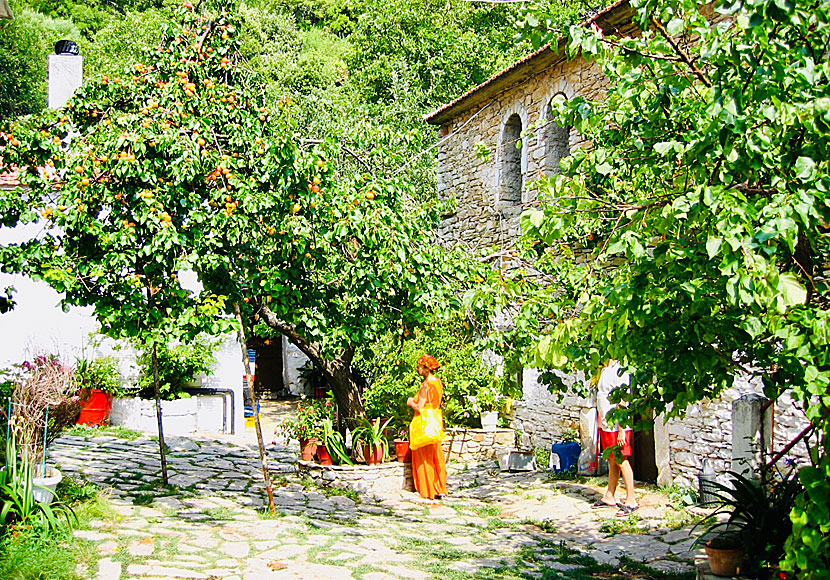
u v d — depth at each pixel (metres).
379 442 9.98
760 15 3.16
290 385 21.06
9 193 6.86
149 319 7.23
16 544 5.66
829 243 3.99
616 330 3.96
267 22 32.91
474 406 11.80
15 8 30.09
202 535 6.68
